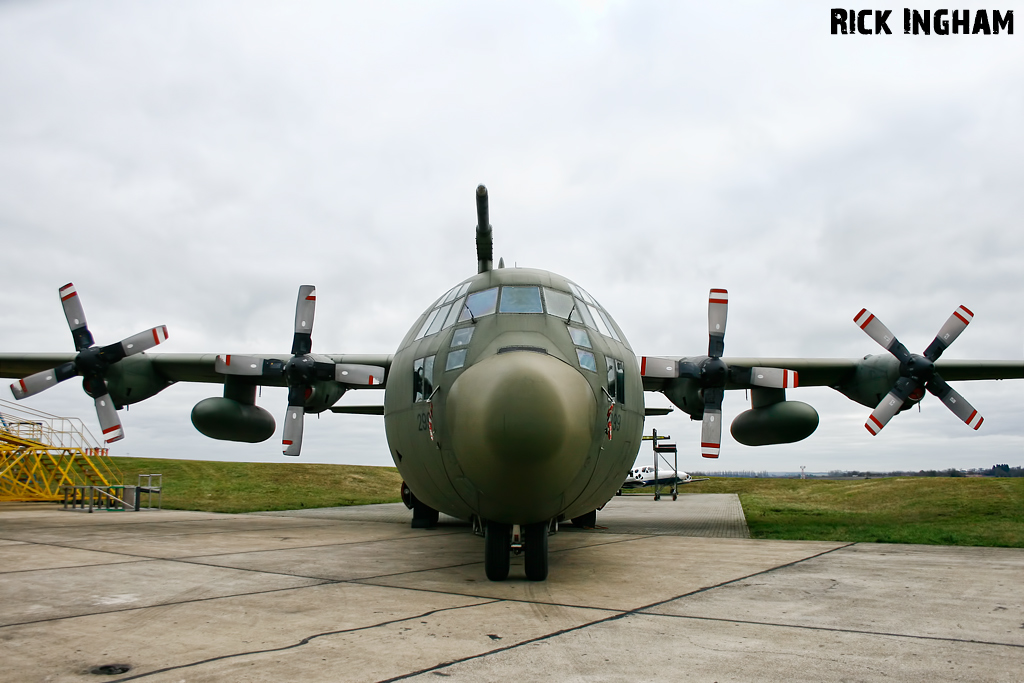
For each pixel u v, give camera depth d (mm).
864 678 4125
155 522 16375
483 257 10461
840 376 16469
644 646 4871
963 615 5938
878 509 19016
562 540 12359
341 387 15938
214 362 15766
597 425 7777
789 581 7746
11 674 4195
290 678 4109
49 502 25250
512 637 5137
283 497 26266
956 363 15531
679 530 14406
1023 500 17172
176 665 4395
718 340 14539
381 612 6059
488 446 6430
